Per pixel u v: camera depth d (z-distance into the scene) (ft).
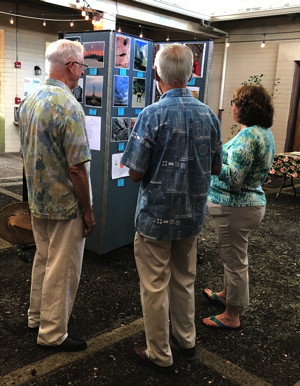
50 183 5.88
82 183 5.84
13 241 8.62
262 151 6.49
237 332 7.56
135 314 7.95
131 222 10.78
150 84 10.37
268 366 6.60
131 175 5.56
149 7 25.13
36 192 6.00
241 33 30.37
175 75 5.41
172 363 6.23
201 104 5.68
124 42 9.11
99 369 6.24
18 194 16.98
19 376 5.96
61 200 5.94
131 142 5.46
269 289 9.50
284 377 6.34
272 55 29.01
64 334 6.56
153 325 5.94
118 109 9.44
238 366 6.55
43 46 28.71
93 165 9.74
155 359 6.14
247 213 6.77
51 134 5.66
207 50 9.61
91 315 7.80
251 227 6.92
